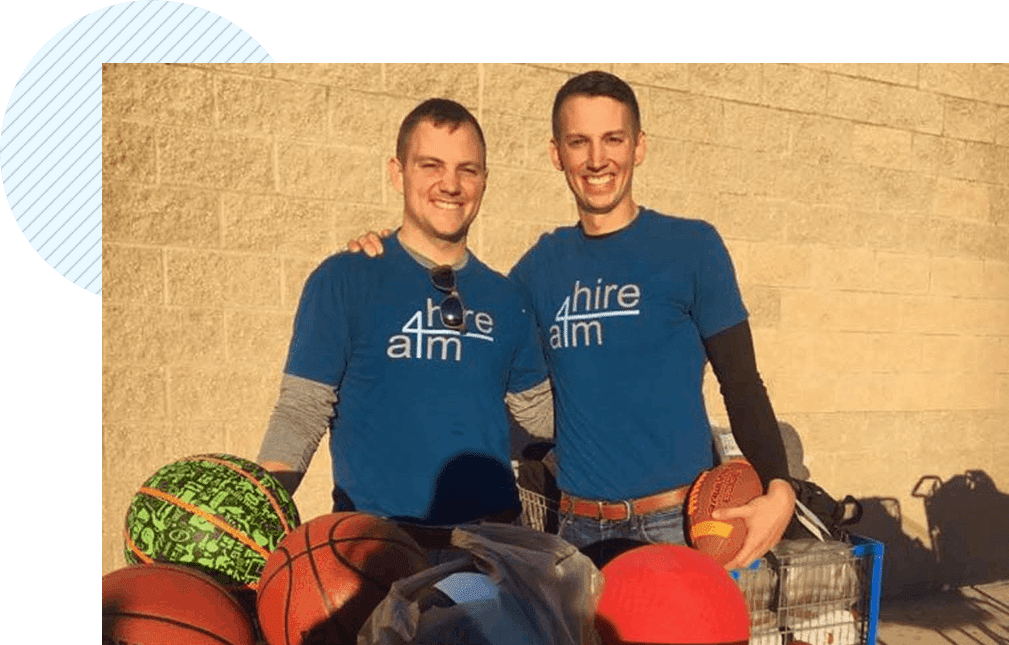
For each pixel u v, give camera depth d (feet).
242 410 11.76
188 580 4.71
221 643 4.44
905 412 16.84
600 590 4.42
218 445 11.66
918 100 16.40
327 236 12.10
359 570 4.63
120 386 11.14
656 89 13.91
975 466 17.69
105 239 10.96
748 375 7.96
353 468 7.18
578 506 8.29
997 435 17.97
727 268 8.12
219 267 11.53
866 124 15.92
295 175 11.87
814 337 15.72
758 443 7.84
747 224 14.89
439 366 7.13
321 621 4.50
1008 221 17.76
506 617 3.68
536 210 13.20
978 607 16.42
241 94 11.51
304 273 11.99
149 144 11.09
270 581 4.76
